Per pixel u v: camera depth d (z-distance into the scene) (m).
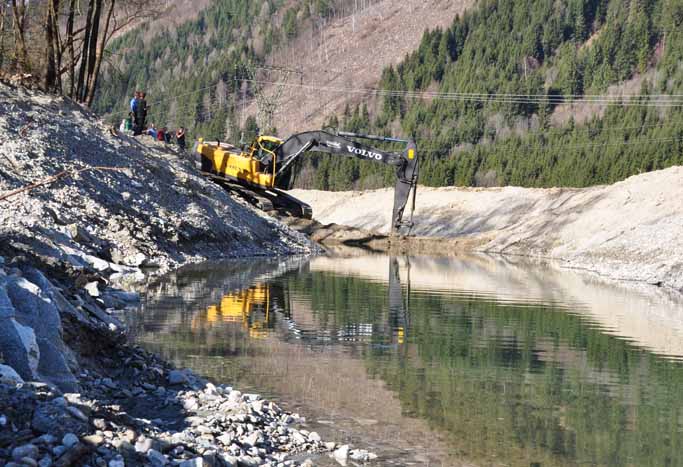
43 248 18.36
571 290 28.25
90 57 38.50
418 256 49.53
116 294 18.78
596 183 102.56
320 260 37.03
